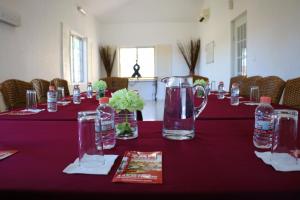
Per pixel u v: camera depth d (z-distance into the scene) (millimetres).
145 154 861
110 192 579
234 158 812
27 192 588
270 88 2561
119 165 760
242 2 5293
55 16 5480
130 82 9961
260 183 619
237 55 5918
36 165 757
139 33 9750
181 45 9727
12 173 695
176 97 1079
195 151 893
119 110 1071
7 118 1609
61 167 739
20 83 2566
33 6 4457
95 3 7766
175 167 737
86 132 842
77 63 7668
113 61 9812
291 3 3523
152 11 9117
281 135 860
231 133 1153
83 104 2406
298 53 3383
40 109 2037
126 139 1062
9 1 3650
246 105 2178
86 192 581
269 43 4184
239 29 5750
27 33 4234
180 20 9602
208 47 8125
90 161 776
